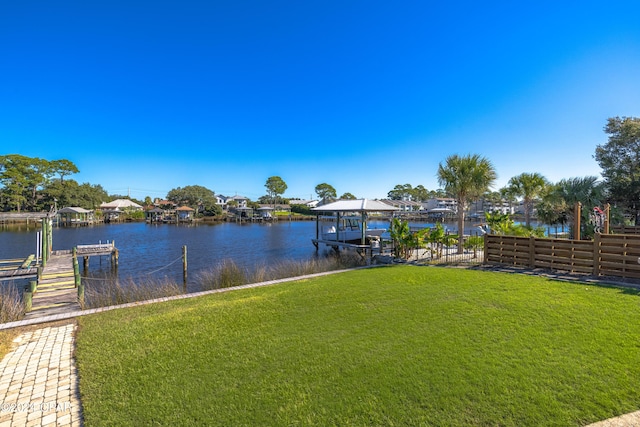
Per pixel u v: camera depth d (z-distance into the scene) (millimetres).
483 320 5188
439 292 7113
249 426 2947
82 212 53625
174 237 35625
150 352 4586
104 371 4086
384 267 11656
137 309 7129
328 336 4902
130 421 3102
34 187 55906
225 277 12328
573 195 14656
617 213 16250
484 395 3211
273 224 61500
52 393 3709
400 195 107312
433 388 3365
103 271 17250
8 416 3283
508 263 10414
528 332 4629
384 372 3729
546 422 2816
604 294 6445
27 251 24453
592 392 3188
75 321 6383
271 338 4926
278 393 3430
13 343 5250
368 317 5680
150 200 95062
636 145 20391
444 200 80562
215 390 3549
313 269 13336
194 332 5305
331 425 2906
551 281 7848
